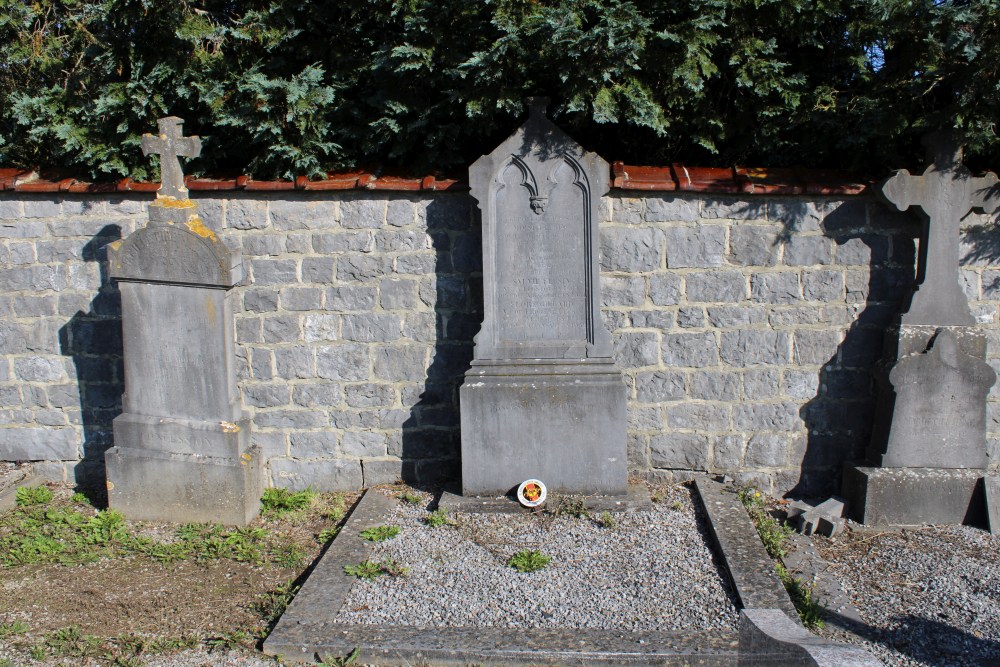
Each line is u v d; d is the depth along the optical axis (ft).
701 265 20.34
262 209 20.79
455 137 21.17
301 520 20.01
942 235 19.25
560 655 13.96
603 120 19.72
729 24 20.65
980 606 15.89
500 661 14.03
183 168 21.90
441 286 20.72
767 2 20.22
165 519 19.98
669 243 20.29
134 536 19.20
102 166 21.36
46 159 23.91
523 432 19.61
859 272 20.22
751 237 20.20
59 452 22.56
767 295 20.38
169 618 15.85
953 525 19.33
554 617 15.17
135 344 19.71
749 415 20.80
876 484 19.34
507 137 21.25
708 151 22.65
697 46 19.89
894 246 20.10
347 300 20.93
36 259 21.79
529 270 19.62
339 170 21.94
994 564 17.47
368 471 21.62
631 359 20.75
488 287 19.63
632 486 20.66
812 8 20.42
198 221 19.35
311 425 21.48
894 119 19.47
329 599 15.78
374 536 18.29
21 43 23.81
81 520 20.08
